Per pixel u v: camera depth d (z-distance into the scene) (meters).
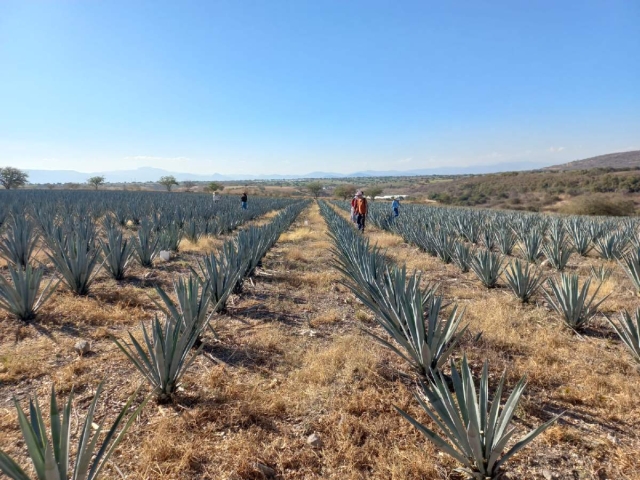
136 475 2.45
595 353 4.34
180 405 3.24
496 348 4.46
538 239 10.39
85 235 9.25
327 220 21.34
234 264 6.59
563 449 2.79
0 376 3.61
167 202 27.59
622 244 10.66
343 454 2.72
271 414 3.18
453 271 8.95
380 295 4.62
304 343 4.67
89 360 4.05
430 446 2.79
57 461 1.87
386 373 3.88
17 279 4.91
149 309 5.81
